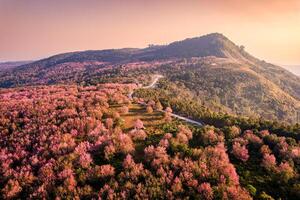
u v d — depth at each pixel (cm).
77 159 3403
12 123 4753
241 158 3600
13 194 2936
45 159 3431
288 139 4091
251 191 2898
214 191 2728
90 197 2770
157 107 5953
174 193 2694
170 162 3228
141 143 3984
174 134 4284
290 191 2978
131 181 2934
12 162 3541
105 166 3175
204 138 4075
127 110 5503
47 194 2862
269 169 3356
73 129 4247
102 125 4403
